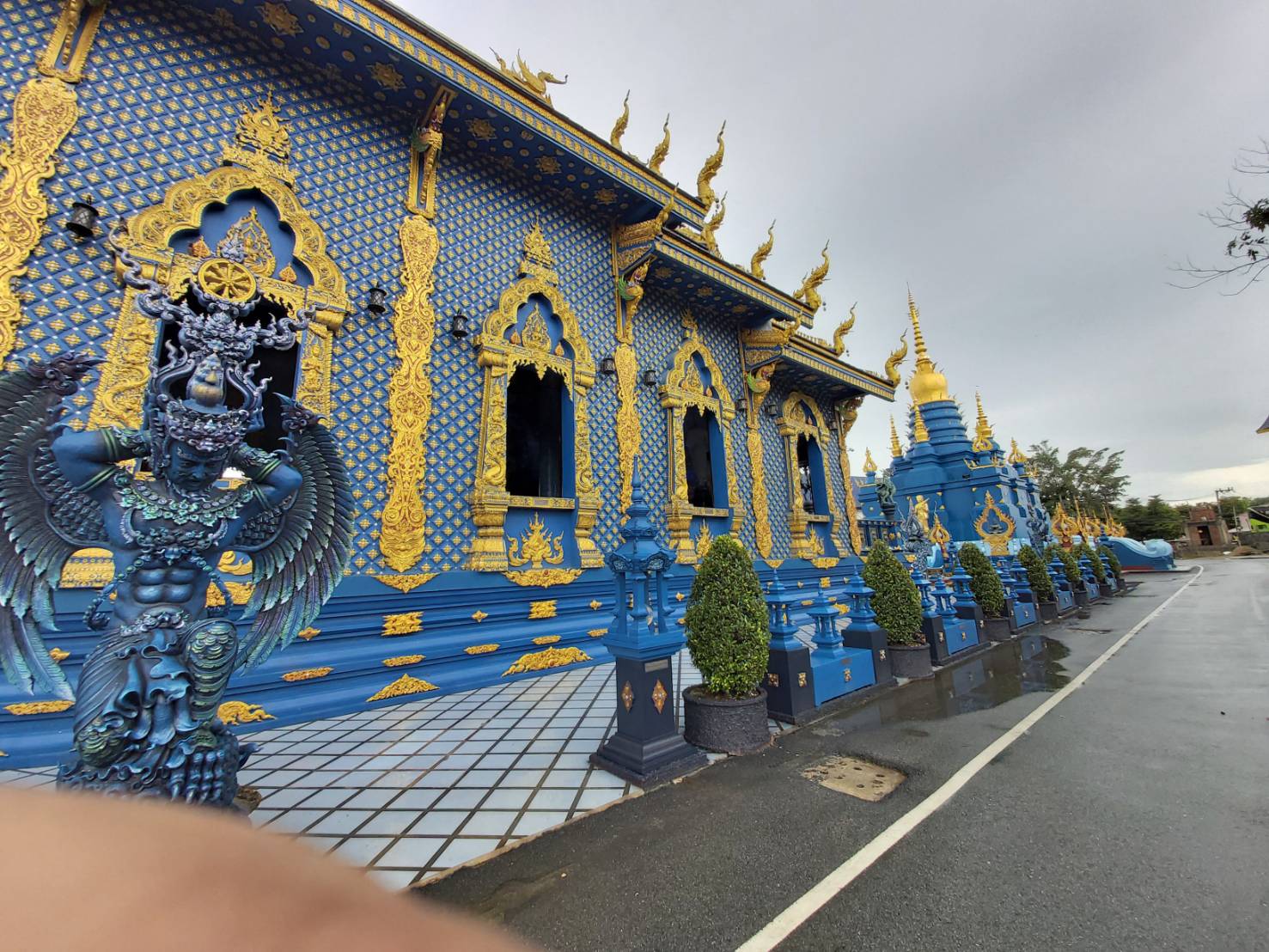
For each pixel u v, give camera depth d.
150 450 2.71
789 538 12.00
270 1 5.57
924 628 7.74
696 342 10.48
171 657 2.55
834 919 2.26
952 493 22.17
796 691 5.03
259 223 5.77
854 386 13.59
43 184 4.72
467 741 4.45
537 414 9.88
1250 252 5.97
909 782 3.66
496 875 2.63
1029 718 5.02
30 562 2.50
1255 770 3.66
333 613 5.53
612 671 6.88
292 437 3.10
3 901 0.54
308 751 4.25
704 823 3.12
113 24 5.25
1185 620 11.48
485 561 6.64
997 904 2.33
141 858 0.67
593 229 9.01
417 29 6.18
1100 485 45.97
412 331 6.54
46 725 4.24
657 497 9.38
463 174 7.51
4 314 4.42
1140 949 2.05
